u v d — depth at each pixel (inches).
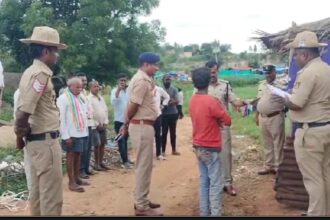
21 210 274.2
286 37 302.5
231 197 296.4
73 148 321.1
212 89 291.7
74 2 875.4
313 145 212.7
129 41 894.4
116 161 425.1
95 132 374.6
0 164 359.9
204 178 247.4
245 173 362.6
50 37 197.9
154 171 393.4
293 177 272.2
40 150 200.2
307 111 213.6
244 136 591.8
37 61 197.9
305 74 211.3
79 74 363.6
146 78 257.6
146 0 895.7
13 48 940.6
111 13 869.2
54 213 205.8
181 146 540.1
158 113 288.0
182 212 274.1
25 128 194.4
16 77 940.6
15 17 889.5
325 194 216.5
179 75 1977.1
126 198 305.4
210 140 240.5
